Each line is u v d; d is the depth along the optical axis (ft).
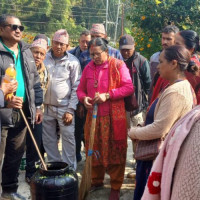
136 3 20.36
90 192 12.03
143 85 13.57
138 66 13.37
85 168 10.89
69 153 13.30
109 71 11.05
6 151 11.11
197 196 4.12
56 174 9.09
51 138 13.57
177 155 4.77
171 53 7.95
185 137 4.73
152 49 19.63
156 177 5.45
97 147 11.23
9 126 10.51
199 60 9.63
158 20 19.40
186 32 9.60
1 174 11.59
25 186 12.51
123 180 12.62
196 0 19.17
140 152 8.75
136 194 9.28
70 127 13.16
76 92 12.00
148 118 8.98
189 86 7.91
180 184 4.37
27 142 12.36
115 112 10.96
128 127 13.60
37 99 11.80
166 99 7.82
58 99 12.99
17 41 10.42
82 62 14.05
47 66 13.00
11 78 9.35
